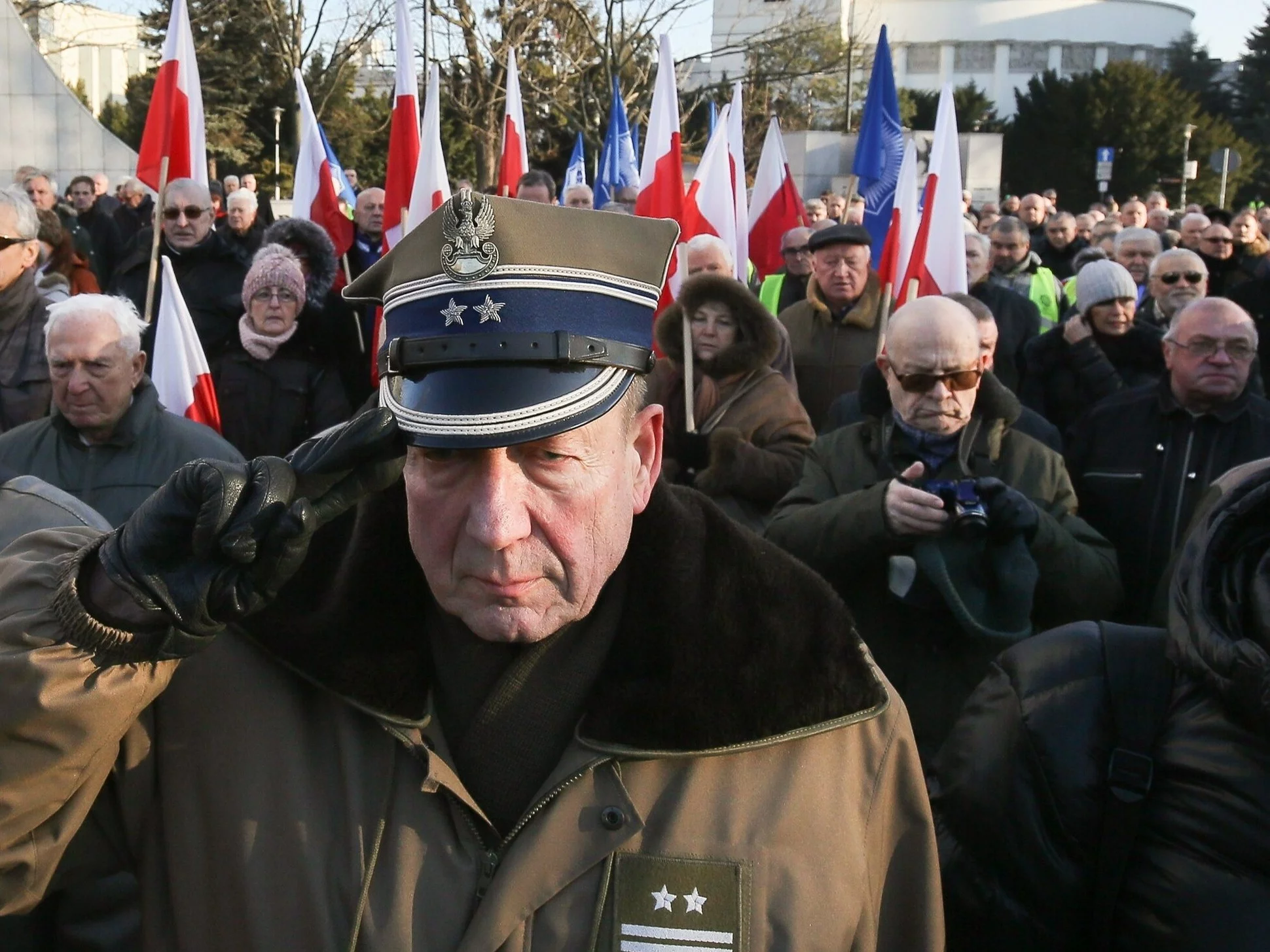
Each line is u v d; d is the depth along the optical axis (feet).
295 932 4.54
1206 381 11.97
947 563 8.89
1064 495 10.34
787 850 4.74
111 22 140.46
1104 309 16.94
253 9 79.87
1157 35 232.12
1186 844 5.34
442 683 4.87
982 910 5.89
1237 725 5.29
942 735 9.20
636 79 82.23
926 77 230.89
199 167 19.93
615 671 4.80
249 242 26.55
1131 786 5.51
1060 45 228.43
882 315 17.06
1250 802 5.17
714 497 12.38
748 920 4.61
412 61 19.19
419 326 4.37
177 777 4.73
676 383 13.69
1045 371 17.43
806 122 109.50
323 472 4.11
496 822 4.72
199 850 4.68
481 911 4.49
